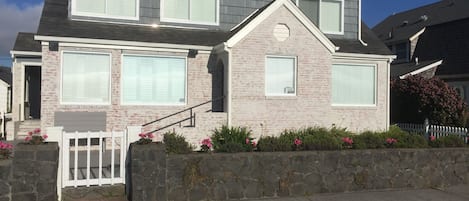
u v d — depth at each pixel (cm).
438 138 1052
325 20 1794
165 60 1441
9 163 698
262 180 833
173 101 1452
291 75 1458
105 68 1373
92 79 1359
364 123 1662
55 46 1310
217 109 1493
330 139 971
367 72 1681
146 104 1415
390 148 961
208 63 1485
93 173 941
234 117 1379
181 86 1461
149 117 1418
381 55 1661
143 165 756
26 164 704
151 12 1538
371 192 896
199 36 1533
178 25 1569
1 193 693
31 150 707
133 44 1371
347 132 1315
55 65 1314
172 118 1441
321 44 1484
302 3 1769
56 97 1317
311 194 864
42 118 1305
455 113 1797
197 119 1334
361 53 1636
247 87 1396
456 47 2373
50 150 715
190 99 1463
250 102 1399
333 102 1630
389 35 2962
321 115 1484
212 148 1018
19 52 1694
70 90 1339
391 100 1978
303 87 1462
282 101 1438
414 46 2698
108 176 903
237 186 817
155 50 1413
